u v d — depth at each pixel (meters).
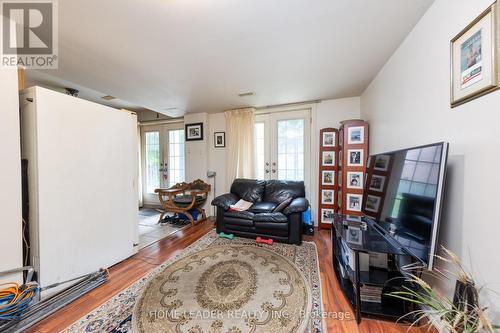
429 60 1.43
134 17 1.48
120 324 1.42
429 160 1.21
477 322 0.83
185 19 1.51
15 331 1.32
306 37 1.75
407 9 1.43
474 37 1.03
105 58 2.07
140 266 2.22
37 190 1.59
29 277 1.51
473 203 1.05
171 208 3.76
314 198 3.64
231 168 4.04
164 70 2.34
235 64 2.22
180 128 4.82
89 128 1.96
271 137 3.91
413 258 1.37
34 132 1.59
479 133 1.02
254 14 1.46
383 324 1.41
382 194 1.82
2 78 1.38
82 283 1.82
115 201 2.23
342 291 1.76
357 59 2.13
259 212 3.02
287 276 1.99
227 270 2.10
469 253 1.08
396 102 1.97
